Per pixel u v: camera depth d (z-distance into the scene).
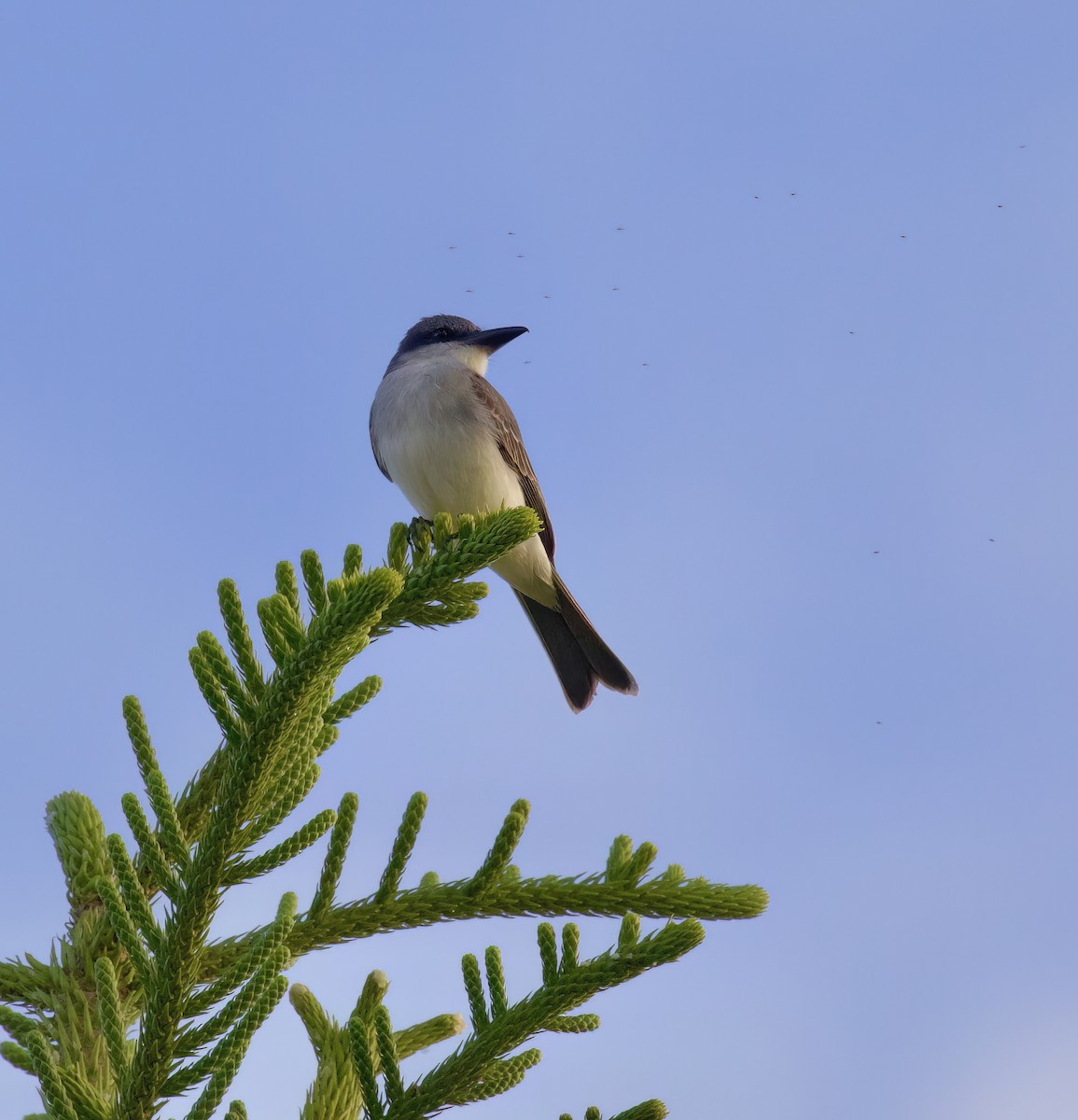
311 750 5.11
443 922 5.94
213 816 4.75
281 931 4.48
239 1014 4.37
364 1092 4.62
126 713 5.00
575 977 4.78
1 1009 4.95
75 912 5.61
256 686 5.00
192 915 4.56
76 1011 5.19
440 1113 4.77
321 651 4.70
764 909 6.22
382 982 5.09
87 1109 4.27
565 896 6.16
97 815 5.87
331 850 5.39
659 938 4.76
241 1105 4.16
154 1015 4.34
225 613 5.03
